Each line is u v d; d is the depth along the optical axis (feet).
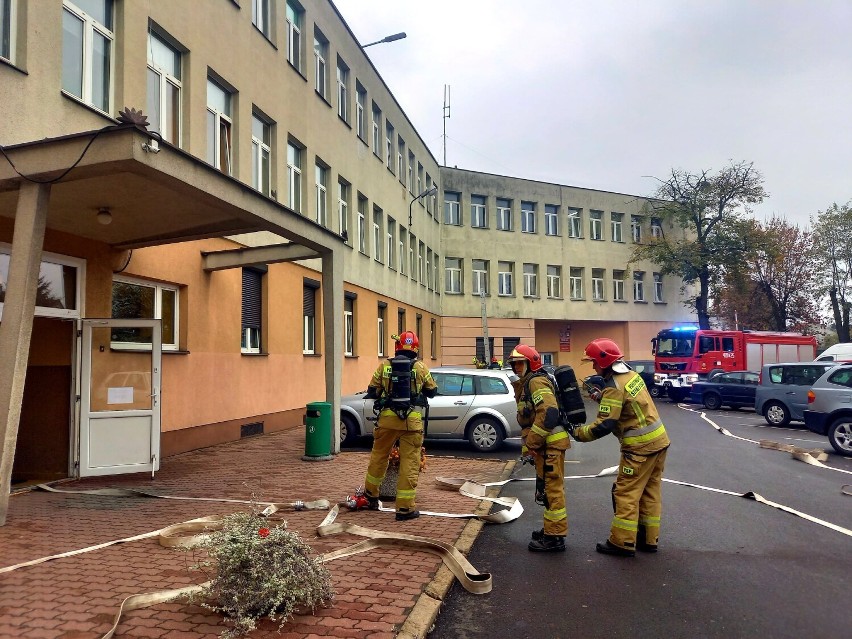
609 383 18.43
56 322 29.04
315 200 55.57
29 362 28.91
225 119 42.19
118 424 28.96
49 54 26.11
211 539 13.34
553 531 18.72
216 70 39.99
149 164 19.76
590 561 17.92
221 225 29.73
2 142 23.82
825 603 14.65
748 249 124.26
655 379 94.53
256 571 12.67
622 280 135.33
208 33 39.14
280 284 50.16
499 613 14.24
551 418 18.43
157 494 25.16
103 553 16.97
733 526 21.54
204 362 39.40
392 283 83.10
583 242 130.82
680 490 27.66
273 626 12.64
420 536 19.63
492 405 39.73
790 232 135.44
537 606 14.62
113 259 31.32
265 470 31.37
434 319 112.27
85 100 29.17
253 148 46.21
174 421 36.19
